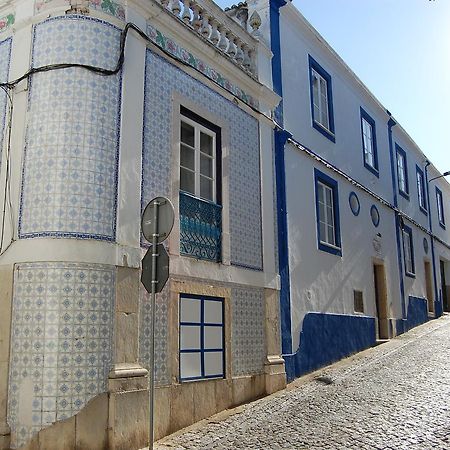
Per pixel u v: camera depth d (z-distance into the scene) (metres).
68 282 6.14
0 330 6.23
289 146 11.03
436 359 11.36
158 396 6.79
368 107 16.11
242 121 9.48
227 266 8.43
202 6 8.88
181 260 7.54
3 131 7.02
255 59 10.27
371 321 13.80
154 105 7.48
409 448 5.78
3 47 7.39
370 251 14.52
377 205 15.63
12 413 5.97
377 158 16.14
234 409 7.98
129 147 6.94
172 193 7.55
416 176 20.55
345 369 10.66
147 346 6.77
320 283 11.42
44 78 6.73
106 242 6.45
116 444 6.06
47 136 6.54
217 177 8.70
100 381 6.13
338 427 6.71
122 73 7.03
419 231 19.83
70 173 6.41
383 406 7.66
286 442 6.21
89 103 6.66
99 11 6.96
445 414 7.12
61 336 6.00
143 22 7.50
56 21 6.88
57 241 6.21
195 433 6.83
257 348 8.88
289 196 10.70
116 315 6.40
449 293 23.53
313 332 10.80
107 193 6.59
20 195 6.54
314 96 12.71
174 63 7.98
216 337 8.05
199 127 8.46
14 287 6.27
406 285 17.20
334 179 12.94
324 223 12.23
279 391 9.05
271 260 9.62
